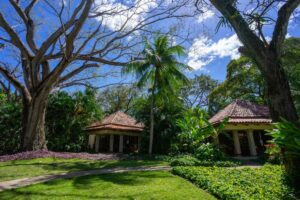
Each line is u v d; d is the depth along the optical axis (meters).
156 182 8.88
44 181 9.23
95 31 17.56
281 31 6.94
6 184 8.82
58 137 21.11
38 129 17.59
